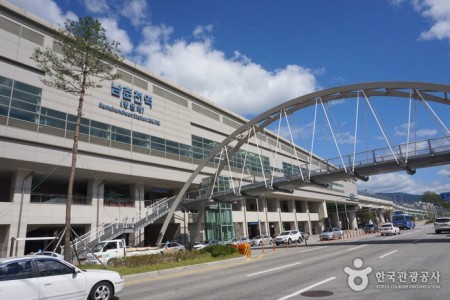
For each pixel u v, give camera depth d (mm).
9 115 28391
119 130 37844
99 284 8812
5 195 35375
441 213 128125
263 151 66750
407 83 30703
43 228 34562
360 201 97125
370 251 19875
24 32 30906
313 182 33500
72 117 33250
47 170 31641
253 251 30938
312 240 48406
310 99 36938
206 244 37969
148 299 9258
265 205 61438
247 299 8281
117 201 38000
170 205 42094
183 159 46094
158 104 44344
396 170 29625
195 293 9688
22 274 7633
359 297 7773
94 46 19688
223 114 57531
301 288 9258
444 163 27531
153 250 27594
